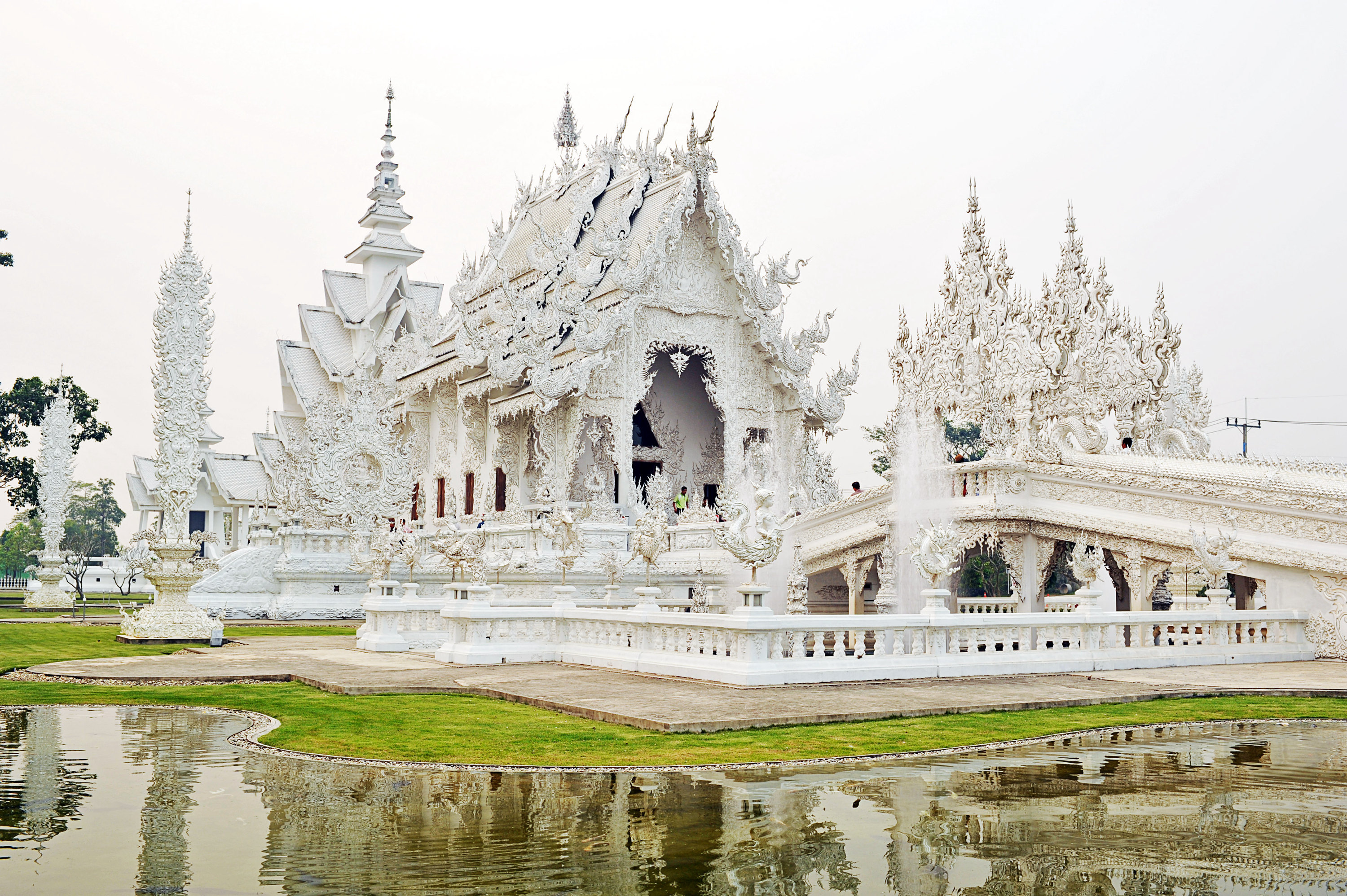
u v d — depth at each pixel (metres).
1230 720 13.02
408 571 34.97
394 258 61.31
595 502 34.62
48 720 12.84
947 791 8.78
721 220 36.91
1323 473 23.67
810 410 38.78
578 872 6.57
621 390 36.53
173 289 25.30
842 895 6.18
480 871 6.57
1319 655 21.19
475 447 41.78
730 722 11.58
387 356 51.97
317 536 37.22
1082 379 31.02
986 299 32.84
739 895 6.16
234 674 16.86
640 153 40.34
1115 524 25.09
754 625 14.70
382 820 7.83
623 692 14.08
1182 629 21.23
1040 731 11.80
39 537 88.81
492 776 9.36
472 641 18.42
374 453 40.00
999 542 27.34
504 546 35.06
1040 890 6.30
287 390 61.19
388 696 14.63
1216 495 23.45
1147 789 8.92
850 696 13.77
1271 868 6.71
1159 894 6.22
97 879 6.36
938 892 6.25
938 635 16.45
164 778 9.34
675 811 8.10
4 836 7.36
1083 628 18.33
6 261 53.97
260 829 7.58
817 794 8.69
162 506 24.97
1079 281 32.69
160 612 24.72
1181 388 35.28
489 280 47.44
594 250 36.34
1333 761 10.25
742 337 38.47
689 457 41.41
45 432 44.31
